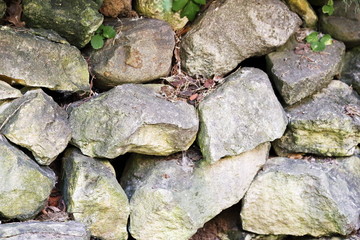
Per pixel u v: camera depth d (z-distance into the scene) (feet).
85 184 5.82
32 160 5.70
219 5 6.52
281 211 6.37
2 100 5.75
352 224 6.26
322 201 6.27
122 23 6.38
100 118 5.91
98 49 6.28
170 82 6.41
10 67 5.75
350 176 6.51
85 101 6.11
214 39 6.46
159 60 6.32
